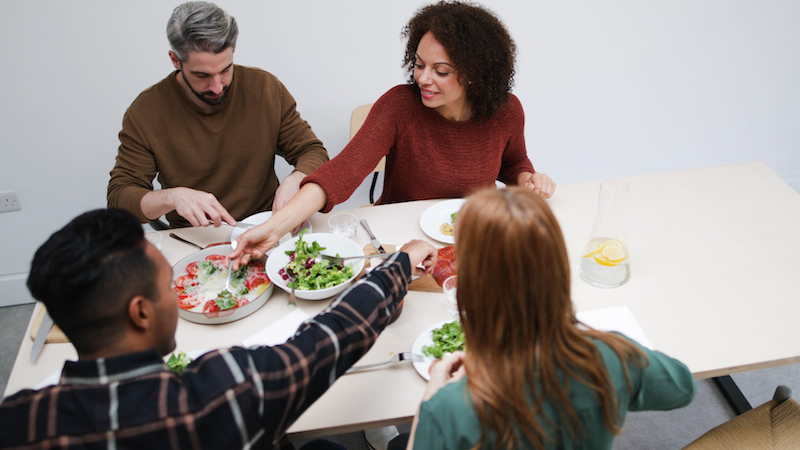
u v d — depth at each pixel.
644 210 1.60
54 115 2.21
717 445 1.24
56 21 2.03
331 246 1.44
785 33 2.54
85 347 0.77
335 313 0.95
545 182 1.68
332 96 2.45
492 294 0.71
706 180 1.73
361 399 1.07
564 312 0.73
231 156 1.84
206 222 1.48
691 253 1.41
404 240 1.53
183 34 1.49
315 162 1.81
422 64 1.52
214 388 0.77
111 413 0.72
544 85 2.56
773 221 1.51
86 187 2.41
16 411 0.72
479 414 0.73
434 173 1.73
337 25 2.27
